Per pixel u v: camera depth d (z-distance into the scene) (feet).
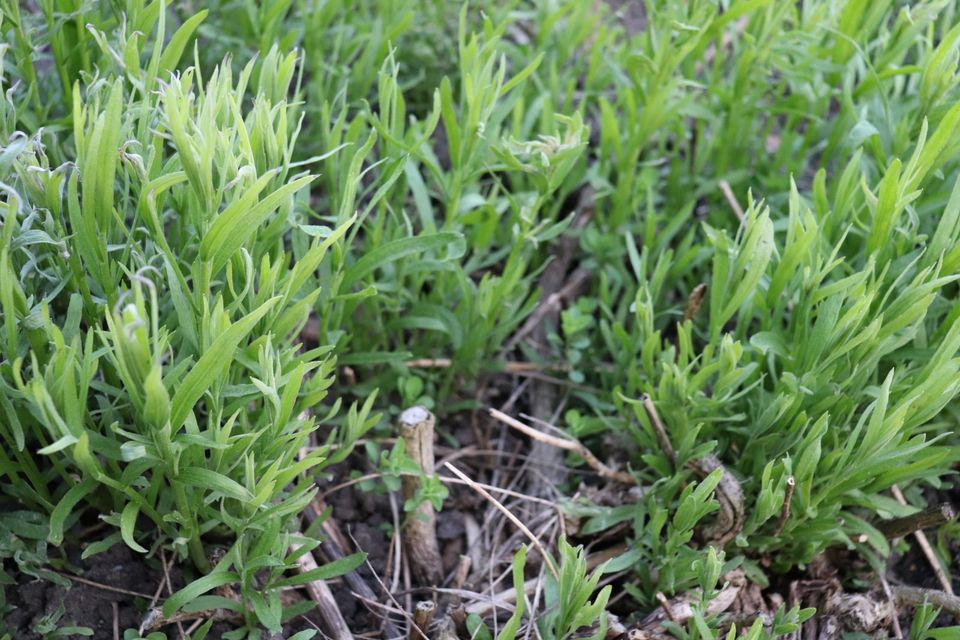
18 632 1.82
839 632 1.96
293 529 1.91
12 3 1.97
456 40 2.55
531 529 2.09
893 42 2.22
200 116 1.67
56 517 1.70
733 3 2.25
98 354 1.67
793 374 1.93
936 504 2.10
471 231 2.30
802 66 2.30
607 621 1.87
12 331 1.68
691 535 1.88
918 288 1.85
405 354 2.05
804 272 1.92
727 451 2.07
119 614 1.88
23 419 1.80
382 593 2.02
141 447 1.61
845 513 1.98
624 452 2.15
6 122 1.83
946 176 2.15
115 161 1.66
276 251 1.97
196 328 1.76
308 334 2.21
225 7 2.34
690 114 2.33
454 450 2.23
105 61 2.03
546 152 1.99
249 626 1.85
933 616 1.89
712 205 2.47
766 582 1.98
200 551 1.87
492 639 1.97
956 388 1.83
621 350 2.28
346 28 2.44
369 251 2.06
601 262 2.39
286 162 1.82
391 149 2.03
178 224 1.93
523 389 2.33
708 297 2.27
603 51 2.52
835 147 2.34
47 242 1.72
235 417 1.84
